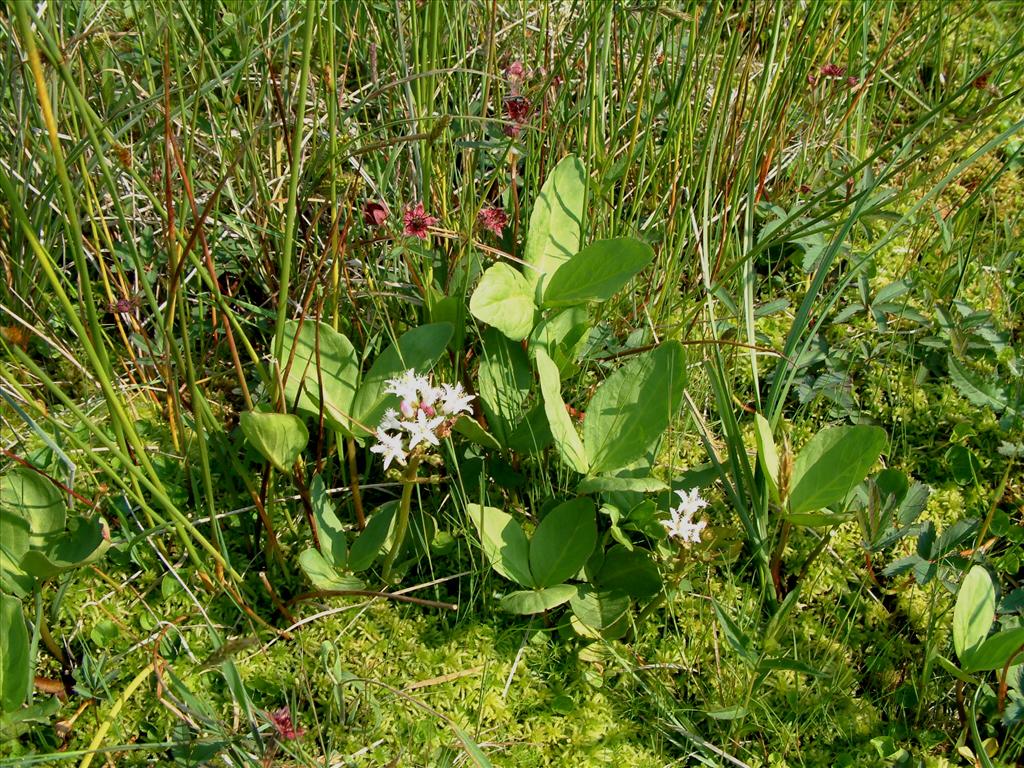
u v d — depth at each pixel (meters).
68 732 0.45
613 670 0.49
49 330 0.54
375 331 0.55
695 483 0.51
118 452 0.41
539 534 0.49
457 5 0.59
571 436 0.49
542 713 0.47
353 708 0.46
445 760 0.44
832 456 0.48
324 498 0.49
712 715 0.46
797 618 0.51
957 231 0.67
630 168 0.62
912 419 0.59
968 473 0.56
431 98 0.52
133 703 0.46
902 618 0.51
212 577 0.49
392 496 0.54
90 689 0.46
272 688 0.47
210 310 0.58
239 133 0.59
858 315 0.63
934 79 0.75
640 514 0.48
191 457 0.52
